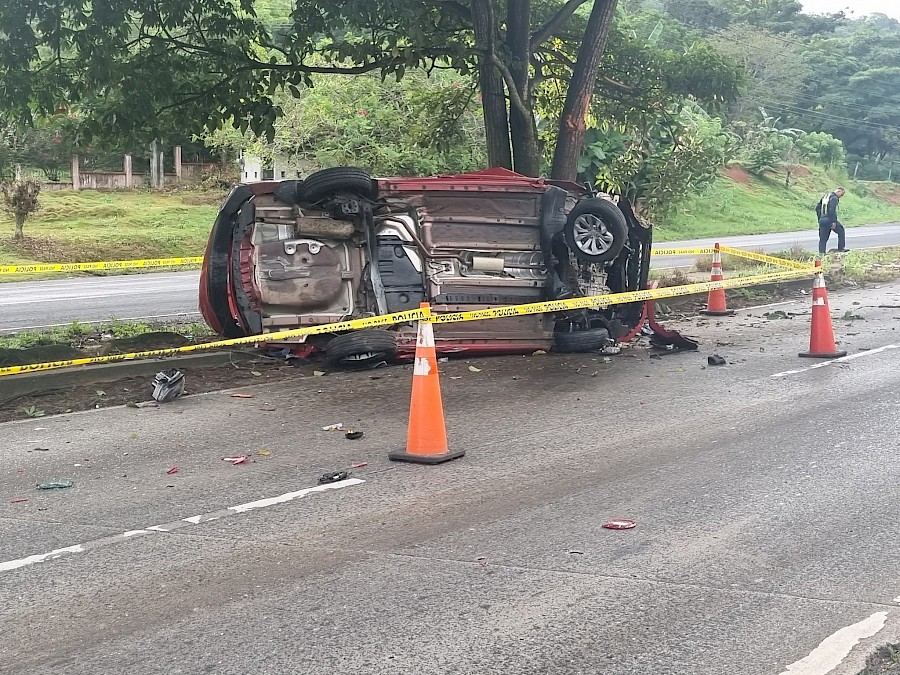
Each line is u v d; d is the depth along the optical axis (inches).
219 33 545.3
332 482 247.3
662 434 295.7
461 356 431.8
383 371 405.7
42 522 218.7
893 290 728.3
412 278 421.4
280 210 412.2
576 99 564.4
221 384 380.8
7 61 486.6
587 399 348.2
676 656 150.0
